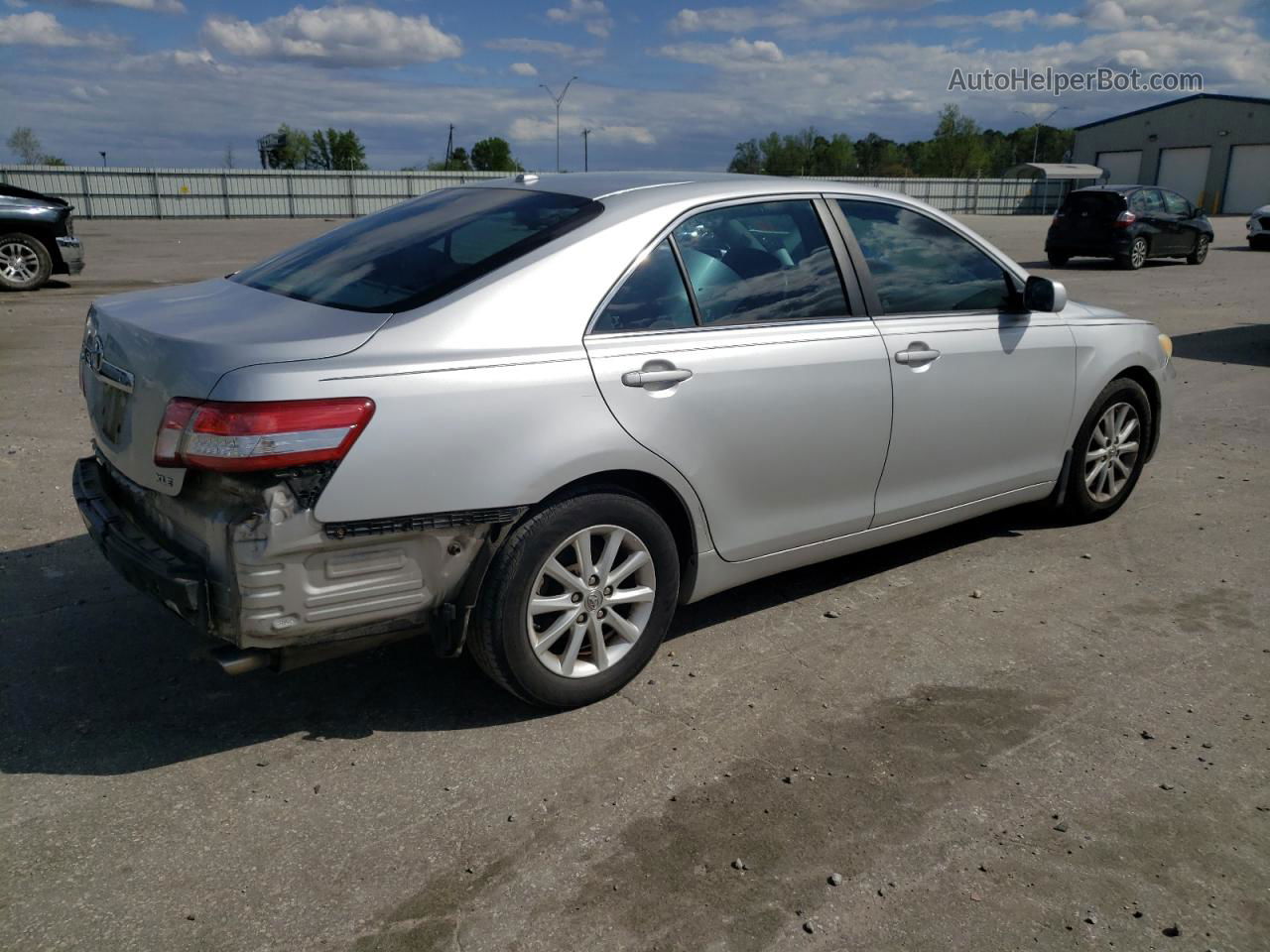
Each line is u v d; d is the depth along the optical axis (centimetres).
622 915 235
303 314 294
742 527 352
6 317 1146
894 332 383
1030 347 433
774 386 343
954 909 238
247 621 259
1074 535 496
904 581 436
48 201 1432
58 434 641
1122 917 237
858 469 379
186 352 266
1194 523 515
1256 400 810
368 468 262
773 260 357
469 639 302
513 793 281
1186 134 5369
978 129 8056
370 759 297
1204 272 1973
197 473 263
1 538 460
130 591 409
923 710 329
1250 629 392
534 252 306
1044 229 3622
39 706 322
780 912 237
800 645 375
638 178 359
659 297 324
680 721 320
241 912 234
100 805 273
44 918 230
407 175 4862
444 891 242
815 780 289
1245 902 243
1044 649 374
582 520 304
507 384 283
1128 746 309
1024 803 279
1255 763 301
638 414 310
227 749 301
